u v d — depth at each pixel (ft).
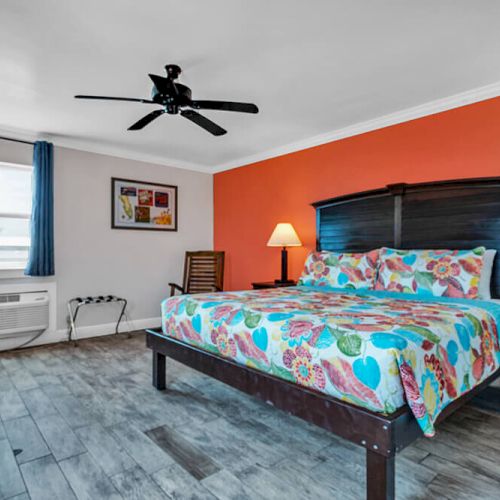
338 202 12.57
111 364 10.89
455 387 5.30
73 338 13.76
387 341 4.66
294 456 6.04
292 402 5.53
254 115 11.21
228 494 5.07
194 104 7.81
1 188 12.60
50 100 10.02
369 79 8.95
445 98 10.07
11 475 5.53
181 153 15.48
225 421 7.29
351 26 6.82
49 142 12.95
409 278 9.20
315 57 7.91
